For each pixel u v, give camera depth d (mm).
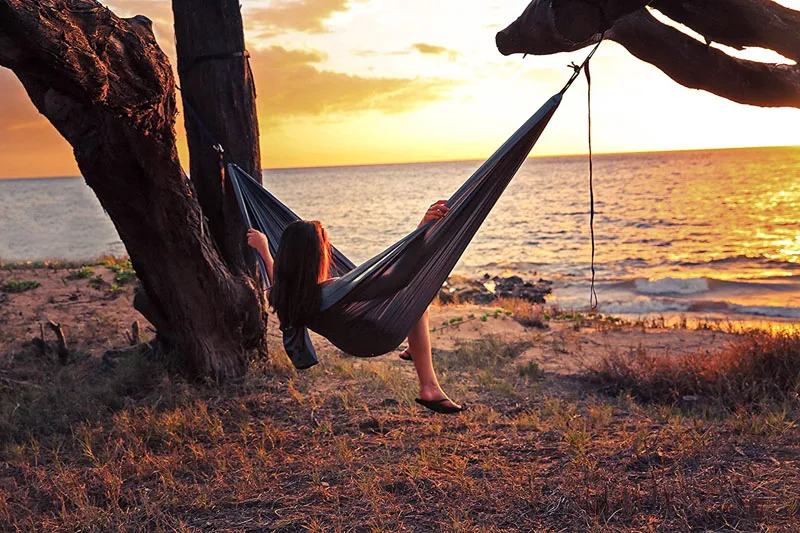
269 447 6289
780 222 57250
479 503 4797
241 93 8133
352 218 85812
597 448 5844
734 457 5371
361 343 3586
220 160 6957
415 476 5301
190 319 7879
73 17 4238
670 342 11898
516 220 71438
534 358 10539
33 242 63469
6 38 3689
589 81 3752
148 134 6070
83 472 5793
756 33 4395
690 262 35438
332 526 4555
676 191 108625
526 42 4359
